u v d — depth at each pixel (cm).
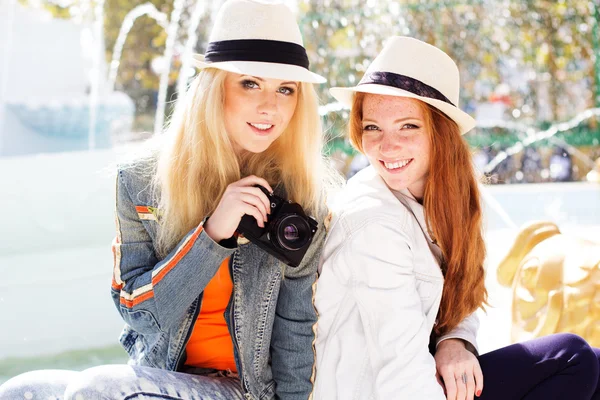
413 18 834
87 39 1020
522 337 284
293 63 220
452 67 234
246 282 220
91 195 476
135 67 1289
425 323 219
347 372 219
